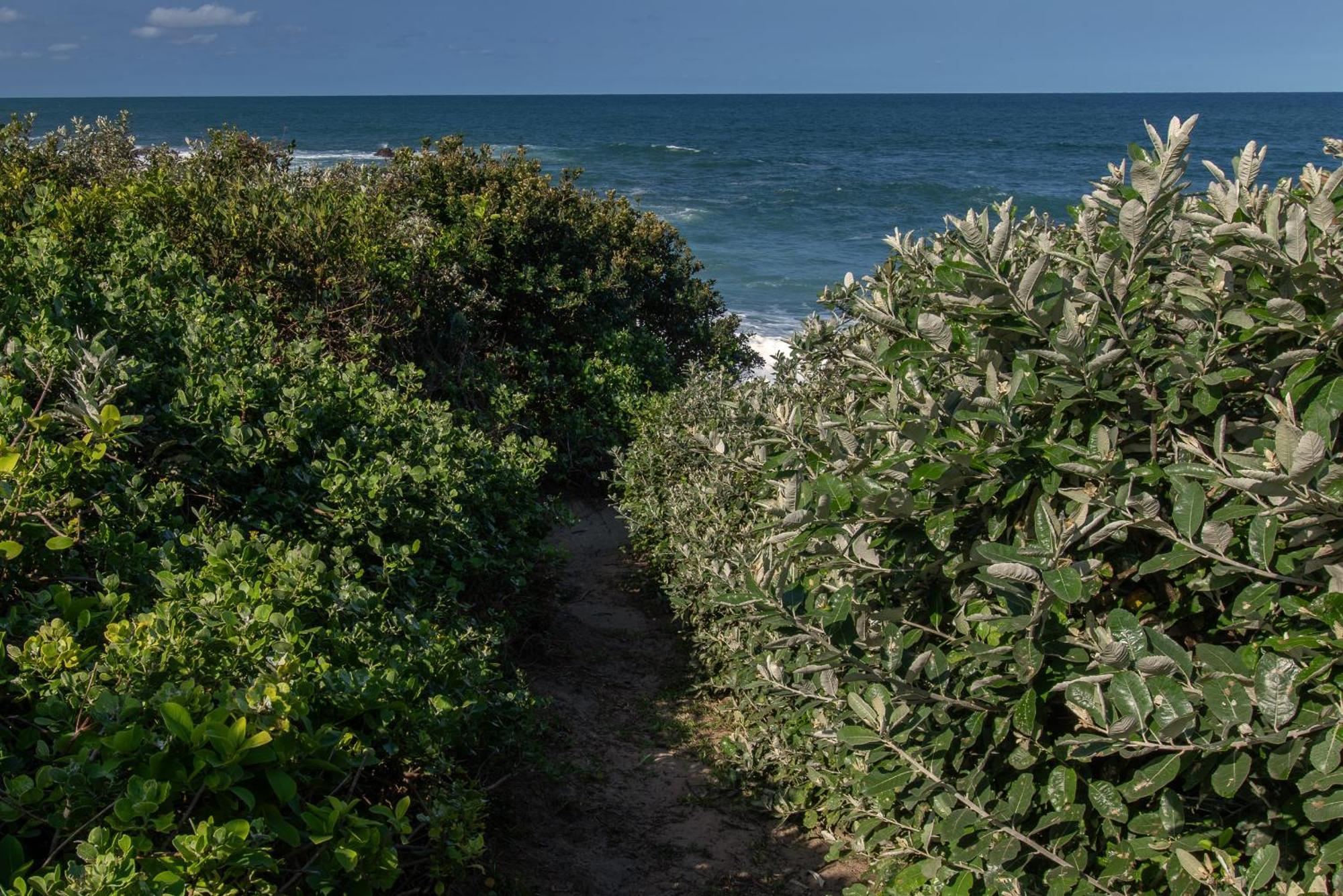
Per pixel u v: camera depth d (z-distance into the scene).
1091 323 2.83
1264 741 2.28
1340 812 2.13
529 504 6.66
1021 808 2.86
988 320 3.03
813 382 6.03
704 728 5.50
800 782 4.64
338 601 3.64
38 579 3.17
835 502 2.95
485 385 9.93
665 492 7.30
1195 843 2.58
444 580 5.15
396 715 3.19
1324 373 2.58
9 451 3.01
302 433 5.02
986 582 2.65
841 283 6.11
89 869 1.87
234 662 2.72
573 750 5.12
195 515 4.39
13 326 4.87
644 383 11.58
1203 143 87.00
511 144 85.25
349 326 8.48
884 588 3.26
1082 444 2.82
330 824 2.42
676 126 125.31
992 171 67.00
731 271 30.70
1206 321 2.81
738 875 4.17
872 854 3.95
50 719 2.34
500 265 11.43
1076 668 2.71
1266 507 2.33
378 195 11.02
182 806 2.38
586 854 4.22
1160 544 2.82
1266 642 2.38
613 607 7.41
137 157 12.29
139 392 4.77
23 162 10.60
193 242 8.09
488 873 3.70
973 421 2.81
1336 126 110.69
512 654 6.11
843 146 90.62
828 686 3.06
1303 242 2.50
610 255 12.91
